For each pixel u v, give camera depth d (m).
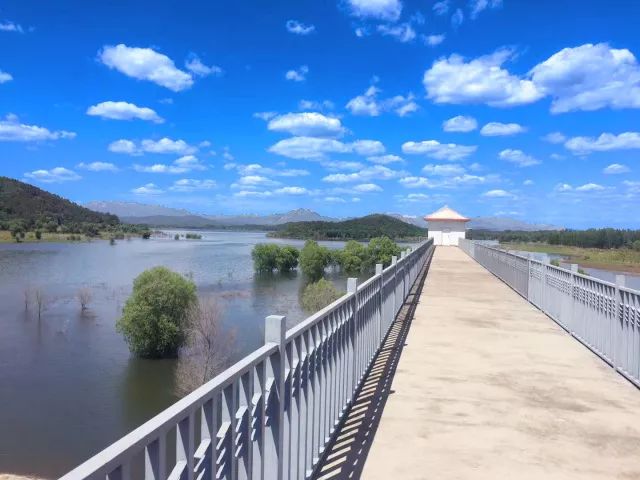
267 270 71.50
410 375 6.22
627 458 4.11
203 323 32.22
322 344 4.12
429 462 4.01
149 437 1.67
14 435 20.94
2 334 35.97
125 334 33.16
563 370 6.50
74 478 1.34
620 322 6.38
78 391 26.19
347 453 4.17
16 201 176.12
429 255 27.66
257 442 2.80
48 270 69.50
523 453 4.17
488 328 9.07
